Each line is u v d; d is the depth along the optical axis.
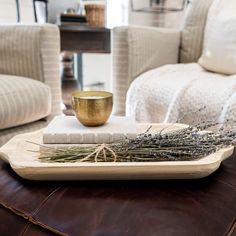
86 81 3.09
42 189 0.52
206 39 1.52
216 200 0.48
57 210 0.47
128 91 1.37
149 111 1.25
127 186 0.52
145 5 3.11
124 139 0.61
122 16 2.98
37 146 0.66
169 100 1.16
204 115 1.05
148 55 1.49
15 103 1.05
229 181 0.54
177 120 1.06
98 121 0.65
